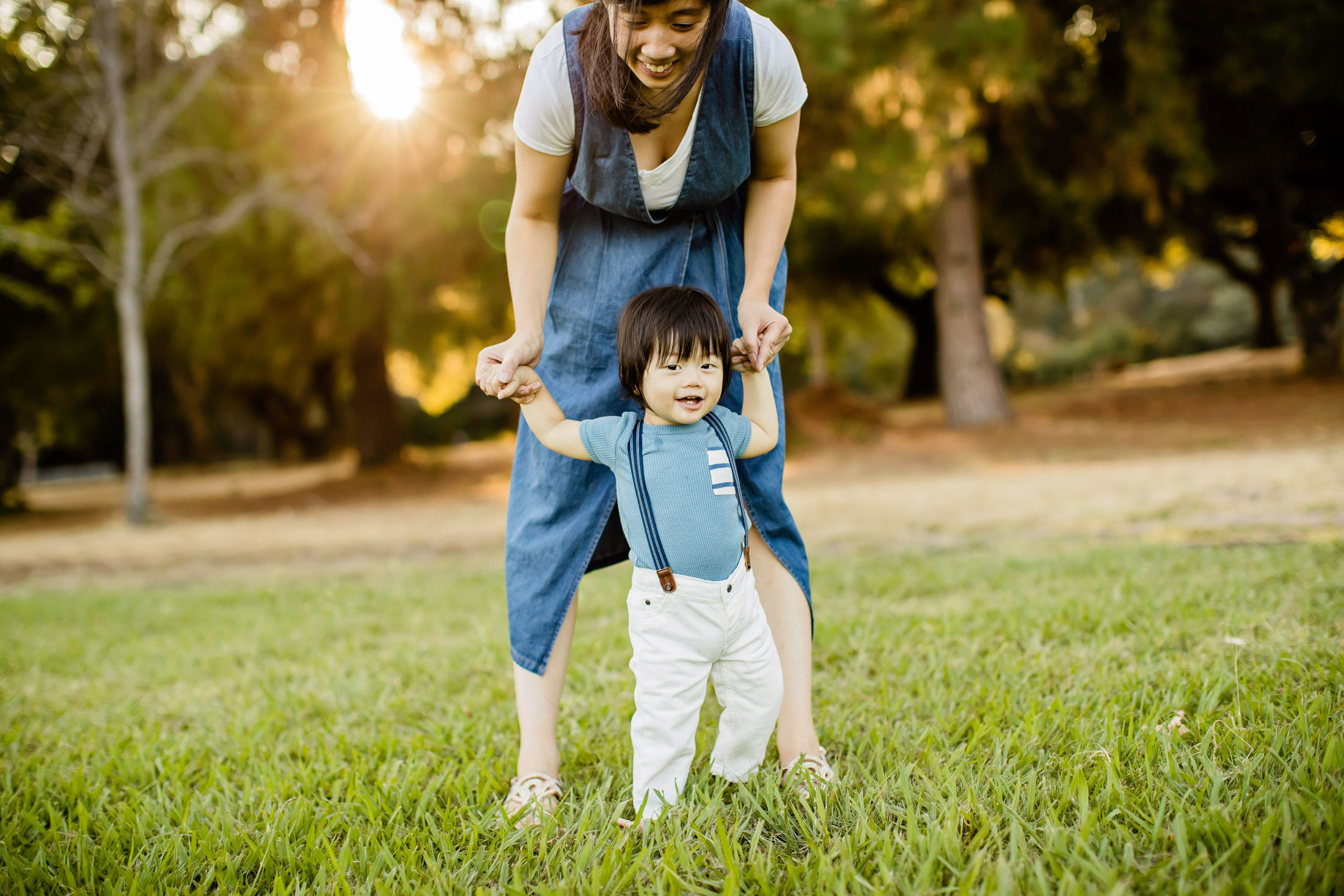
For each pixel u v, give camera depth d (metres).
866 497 8.13
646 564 1.73
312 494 13.48
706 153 1.75
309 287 12.73
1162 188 15.45
